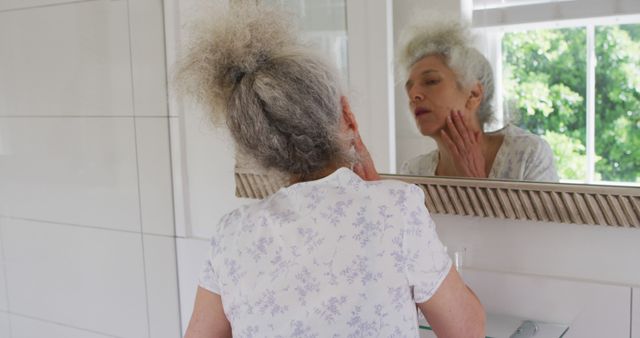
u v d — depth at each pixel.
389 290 1.00
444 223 1.53
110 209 1.77
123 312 1.81
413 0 1.44
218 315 1.09
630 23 1.24
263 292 1.01
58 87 1.61
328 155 1.06
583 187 1.32
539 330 1.39
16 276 1.54
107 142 1.75
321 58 1.06
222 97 1.07
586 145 1.31
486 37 1.37
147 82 1.83
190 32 1.13
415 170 1.49
